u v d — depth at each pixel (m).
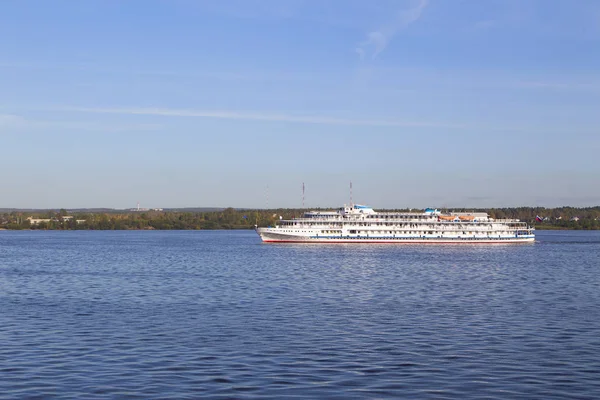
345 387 52.50
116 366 58.28
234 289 117.94
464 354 63.62
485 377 55.56
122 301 100.62
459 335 72.88
